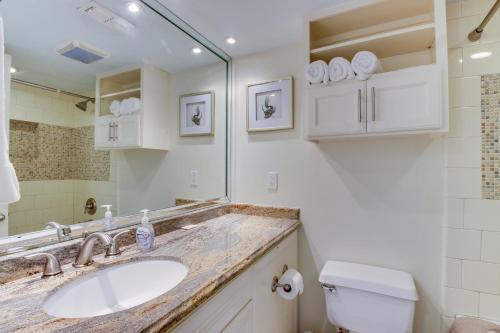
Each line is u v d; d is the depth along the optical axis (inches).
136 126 51.6
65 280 30.3
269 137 68.4
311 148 63.4
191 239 47.4
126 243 42.8
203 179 67.2
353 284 50.8
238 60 72.7
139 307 24.0
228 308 33.5
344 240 60.1
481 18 49.3
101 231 41.6
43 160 36.5
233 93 73.4
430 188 52.7
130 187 49.6
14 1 33.7
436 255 52.2
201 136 66.7
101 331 20.5
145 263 37.9
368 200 57.9
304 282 64.2
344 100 49.5
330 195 61.5
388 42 50.1
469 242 49.9
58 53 38.5
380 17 51.6
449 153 51.3
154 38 54.1
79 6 40.7
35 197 35.3
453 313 50.8
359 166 58.7
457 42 50.6
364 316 50.2
